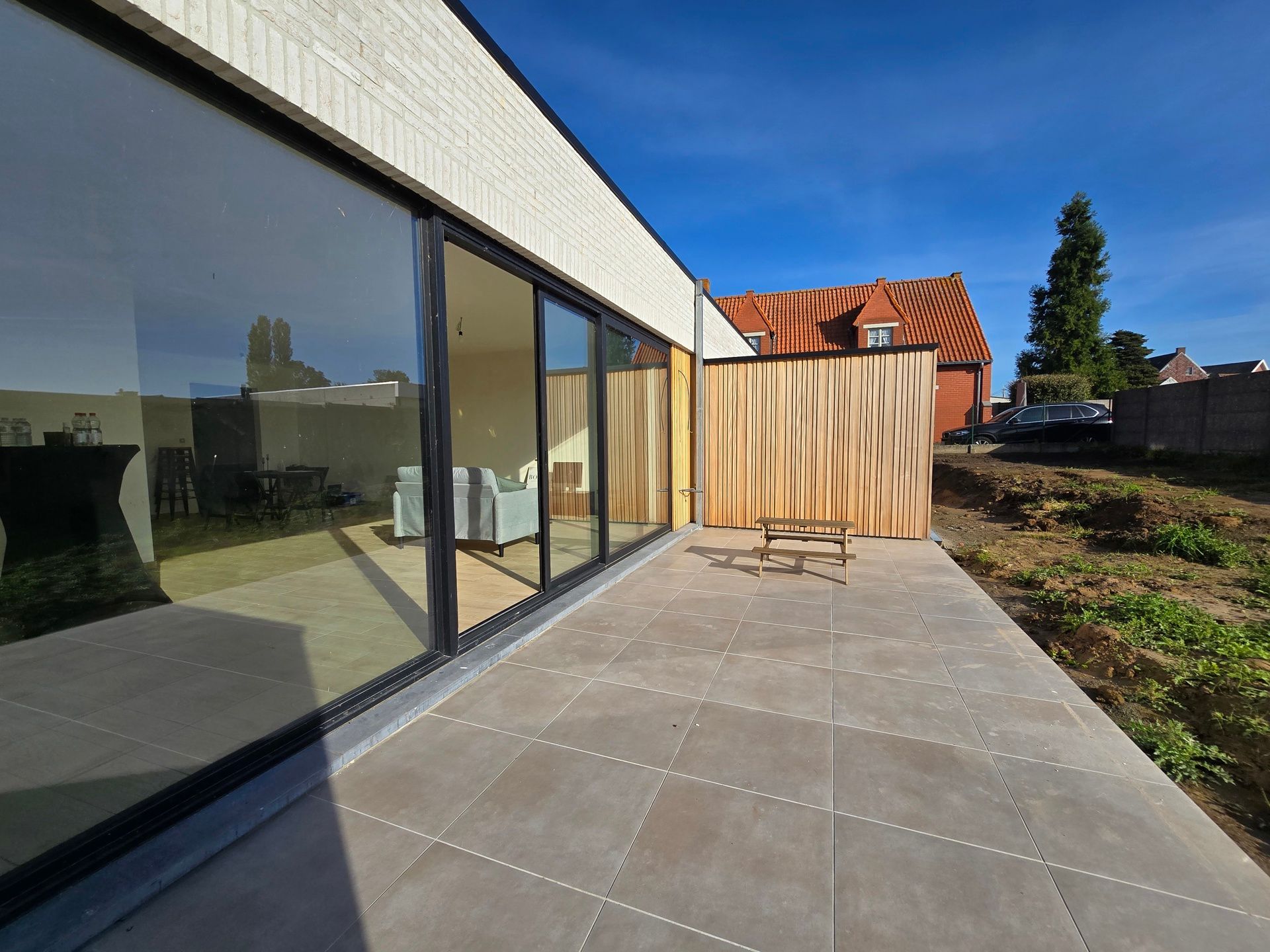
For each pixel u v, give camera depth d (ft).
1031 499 28.30
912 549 20.93
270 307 7.63
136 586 6.72
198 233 6.77
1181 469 31.86
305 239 7.81
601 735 8.01
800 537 16.71
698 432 25.58
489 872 5.50
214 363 7.27
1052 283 90.27
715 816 6.31
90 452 6.23
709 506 25.67
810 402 23.98
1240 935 4.76
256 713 7.48
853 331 69.56
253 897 5.16
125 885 5.01
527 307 19.92
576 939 4.75
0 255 5.30
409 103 8.56
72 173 5.65
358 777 7.01
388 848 5.80
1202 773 7.52
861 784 6.91
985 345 64.59
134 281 6.40
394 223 8.98
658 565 18.34
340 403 8.59
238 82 6.30
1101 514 23.70
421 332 9.53
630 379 19.08
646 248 19.30
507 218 11.09
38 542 5.88
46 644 5.93
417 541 9.72
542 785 6.87
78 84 5.40
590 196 14.89
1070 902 5.13
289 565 8.29
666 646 11.34
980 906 5.08
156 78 5.89
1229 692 9.14
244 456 7.75
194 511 7.29
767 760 7.41
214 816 5.99
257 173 7.07
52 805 5.65
